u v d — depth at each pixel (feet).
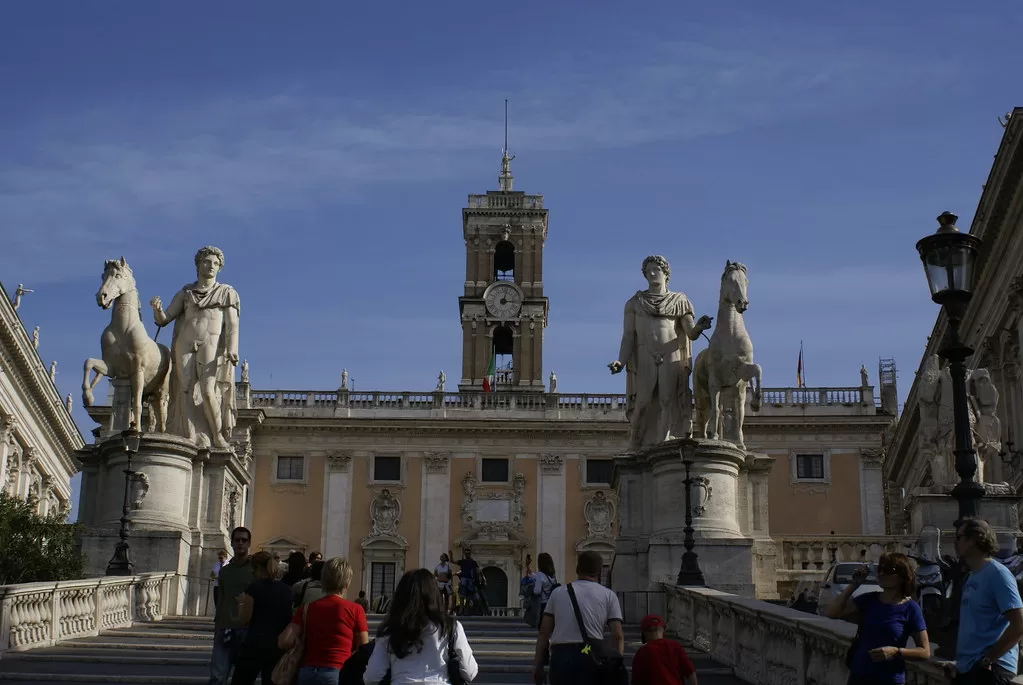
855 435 193.16
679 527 77.46
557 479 193.36
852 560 80.89
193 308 82.99
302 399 196.34
